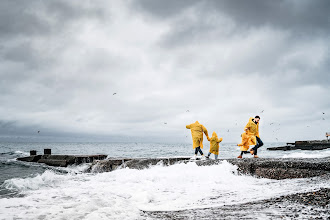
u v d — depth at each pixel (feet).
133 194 16.75
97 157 50.93
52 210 11.11
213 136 38.68
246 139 33.14
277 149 154.61
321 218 9.05
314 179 18.94
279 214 9.87
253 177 23.65
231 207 12.01
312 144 146.92
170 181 22.30
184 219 10.14
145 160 36.01
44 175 27.50
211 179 22.61
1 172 37.22
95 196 15.55
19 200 14.42
